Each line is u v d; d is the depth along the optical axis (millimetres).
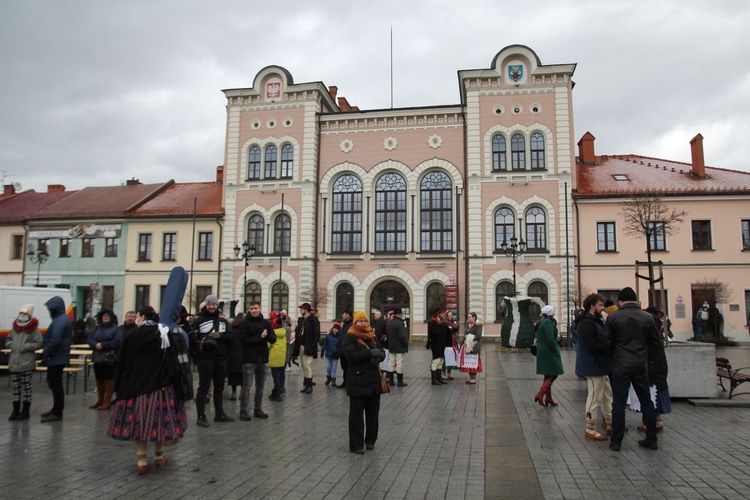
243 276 42812
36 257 46188
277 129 43969
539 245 39344
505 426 10805
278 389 14445
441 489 7000
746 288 36656
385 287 42031
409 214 41938
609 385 9930
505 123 40531
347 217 43250
